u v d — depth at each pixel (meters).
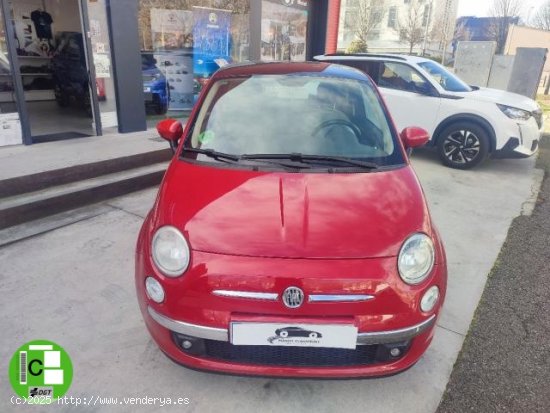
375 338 1.89
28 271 3.19
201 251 1.92
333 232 2.00
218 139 2.69
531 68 11.23
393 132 2.80
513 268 3.55
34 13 7.75
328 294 1.84
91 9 5.66
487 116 6.02
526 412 2.13
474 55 12.09
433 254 2.05
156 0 6.85
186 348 2.01
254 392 2.18
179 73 7.52
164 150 5.44
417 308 1.93
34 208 4.01
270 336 1.85
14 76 5.02
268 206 2.14
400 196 2.29
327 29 10.77
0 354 2.36
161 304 1.97
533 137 6.02
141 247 2.16
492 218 4.63
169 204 2.21
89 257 3.42
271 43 9.26
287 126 2.75
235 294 1.85
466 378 2.33
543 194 5.49
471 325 2.79
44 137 5.77
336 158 2.54
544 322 2.85
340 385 2.24
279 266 1.86
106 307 2.80
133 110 6.26
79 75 7.36
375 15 36.91
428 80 6.38
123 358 2.37
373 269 1.89
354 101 2.93
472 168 6.42
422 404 2.15
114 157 4.94
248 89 2.99
